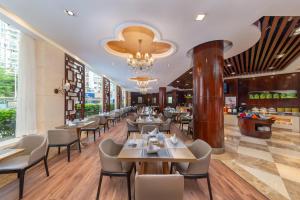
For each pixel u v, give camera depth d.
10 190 2.52
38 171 3.18
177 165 2.41
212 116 4.18
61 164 3.55
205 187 2.63
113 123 9.55
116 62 6.20
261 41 4.60
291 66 7.73
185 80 12.10
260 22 3.35
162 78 10.50
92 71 8.48
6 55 3.76
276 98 9.34
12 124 3.93
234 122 8.97
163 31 3.46
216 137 4.20
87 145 5.14
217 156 4.04
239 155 4.14
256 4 2.51
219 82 4.20
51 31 3.50
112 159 2.23
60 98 5.42
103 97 10.52
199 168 2.14
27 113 4.14
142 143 2.68
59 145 3.69
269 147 4.88
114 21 3.04
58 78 5.31
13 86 3.91
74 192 2.48
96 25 3.22
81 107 7.04
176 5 2.52
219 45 4.18
